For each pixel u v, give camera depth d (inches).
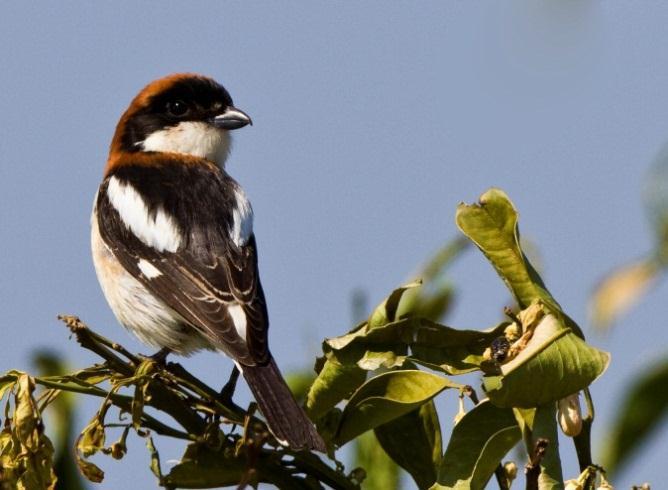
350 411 218.2
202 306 324.8
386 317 226.1
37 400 212.1
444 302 253.1
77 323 225.1
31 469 204.4
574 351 187.8
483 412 203.6
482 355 219.3
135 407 214.4
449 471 202.4
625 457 157.9
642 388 153.5
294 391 272.4
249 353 294.2
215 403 228.7
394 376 212.5
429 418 234.8
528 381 185.3
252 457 208.7
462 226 215.8
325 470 219.6
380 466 239.5
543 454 179.9
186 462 220.4
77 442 212.1
